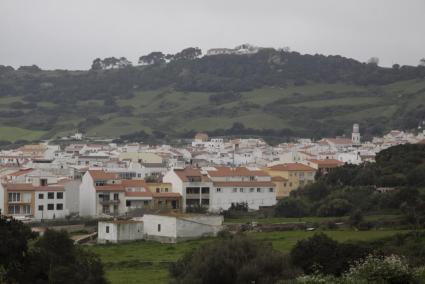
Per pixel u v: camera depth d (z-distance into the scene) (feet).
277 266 556.51
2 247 506.48
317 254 567.59
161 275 642.63
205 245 602.03
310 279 451.53
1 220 533.55
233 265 557.33
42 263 528.22
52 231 586.45
